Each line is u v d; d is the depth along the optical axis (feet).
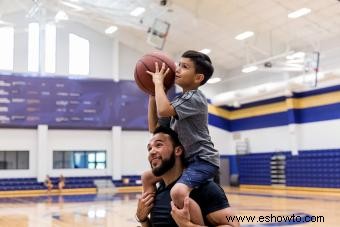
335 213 29.99
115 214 32.81
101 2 47.09
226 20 51.65
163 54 8.02
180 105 7.33
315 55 48.21
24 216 32.99
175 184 7.19
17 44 63.36
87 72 66.28
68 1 47.93
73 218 30.71
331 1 43.45
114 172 66.59
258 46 57.26
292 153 60.08
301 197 45.88
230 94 64.85
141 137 69.00
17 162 62.75
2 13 61.00
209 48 61.41
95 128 66.74
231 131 72.08
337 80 53.88
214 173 7.51
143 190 7.94
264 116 65.87
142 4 46.16
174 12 52.03
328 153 55.72
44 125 63.52
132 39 67.56
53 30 65.00
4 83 62.18
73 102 65.05
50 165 64.03
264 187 62.59
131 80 68.18
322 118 57.21
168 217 7.53
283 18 48.52
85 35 66.33
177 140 7.55
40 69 63.93
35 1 50.65
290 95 59.57
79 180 65.00
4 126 62.34
